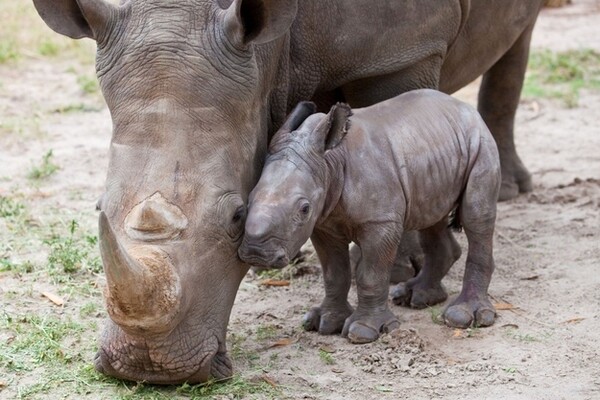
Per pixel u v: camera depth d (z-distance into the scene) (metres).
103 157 17.75
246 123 9.19
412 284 11.65
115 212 8.62
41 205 15.24
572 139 18.98
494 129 15.73
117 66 8.95
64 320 11.21
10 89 21.86
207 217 8.74
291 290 12.27
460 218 11.07
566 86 22.52
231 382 9.55
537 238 13.84
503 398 9.34
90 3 8.96
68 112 20.52
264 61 9.59
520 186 15.88
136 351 8.98
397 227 10.27
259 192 9.19
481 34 13.02
